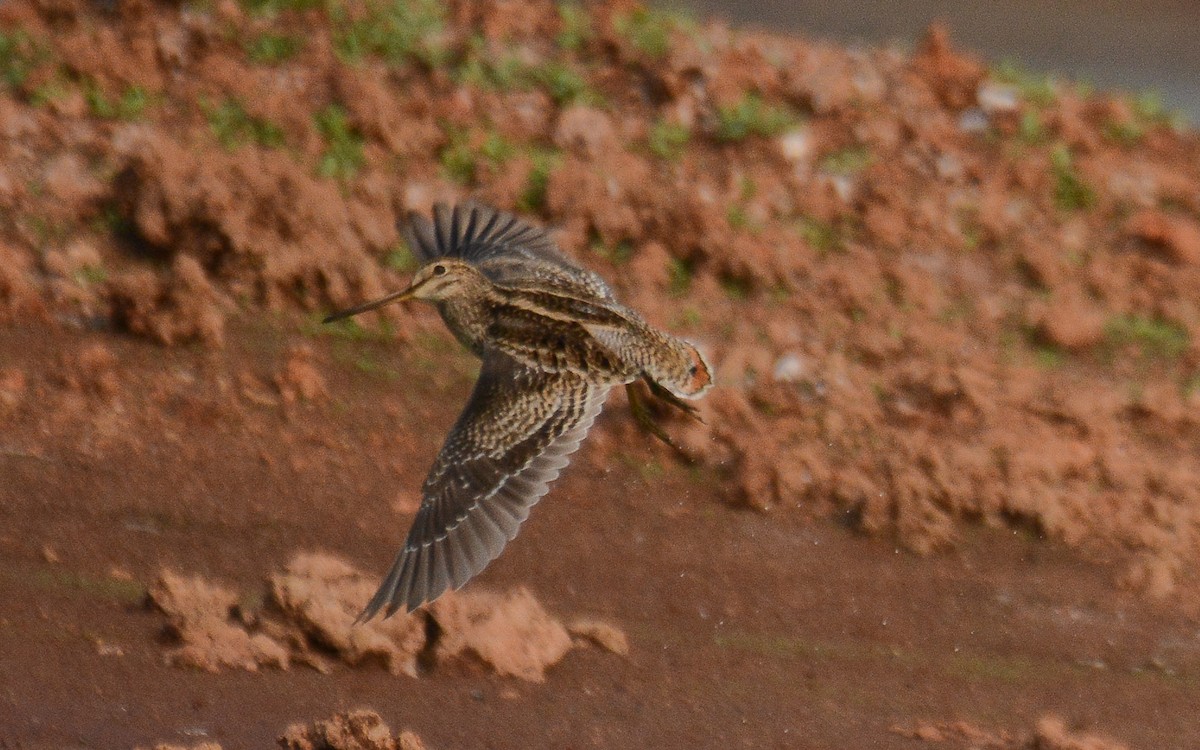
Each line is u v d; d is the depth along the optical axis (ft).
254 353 50.19
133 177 53.98
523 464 29.17
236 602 38.96
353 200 55.16
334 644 37.78
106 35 59.31
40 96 57.11
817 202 59.00
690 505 46.50
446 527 28.50
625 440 48.34
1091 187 61.87
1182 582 45.32
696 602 42.34
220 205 52.90
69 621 38.24
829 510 46.65
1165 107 74.84
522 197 56.65
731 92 61.93
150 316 50.11
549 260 34.06
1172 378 54.29
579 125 59.93
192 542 42.09
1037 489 47.26
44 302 50.62
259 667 37.47
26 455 44.34
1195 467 50.14
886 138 62.18
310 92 59.31
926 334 54.34
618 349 30.48
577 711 37.11
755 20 85.46
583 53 63.10
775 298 54.90
